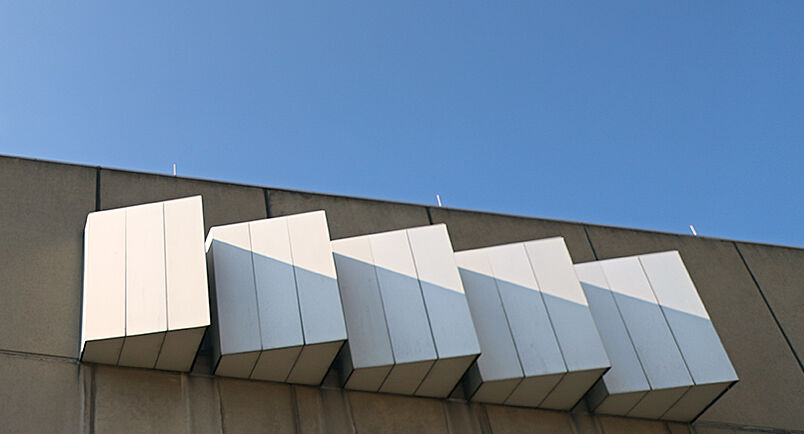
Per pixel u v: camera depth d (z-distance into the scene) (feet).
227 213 31.94
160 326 24.71
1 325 25.66
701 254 39.06
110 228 26.71
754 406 33.58
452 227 35.58
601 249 37.35
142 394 25.36
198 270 25.81
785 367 35.47
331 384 27.73
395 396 28.30
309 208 33.55
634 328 30.96
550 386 28.86
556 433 29.45
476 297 29.81
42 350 25.45
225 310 26.25
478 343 27.25
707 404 30.81
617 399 29.84
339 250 29.09
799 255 40.78
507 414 29.35
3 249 27.45
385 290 28.30
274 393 26.89
